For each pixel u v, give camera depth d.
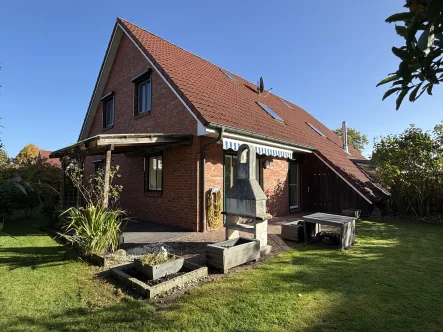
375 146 16.53
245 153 8.38
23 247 8.54
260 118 14.19
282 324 4.11
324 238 9.44
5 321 4.24
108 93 17.67
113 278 5.94
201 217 10.78
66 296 5.10
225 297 4.99
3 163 13.97
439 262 6.93
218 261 6.34
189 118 11.27
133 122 15.14
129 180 14.98
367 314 4.37
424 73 2.03
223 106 12.20
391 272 6.21
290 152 14.59
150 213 13.20
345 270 6.38
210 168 11.29
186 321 4.21
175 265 6.03
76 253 7.67
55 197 17.39
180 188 11.55
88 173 20.11
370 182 17.08
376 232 10.81
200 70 15.21
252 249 6.98
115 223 7.63
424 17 1.72
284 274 6.12
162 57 13.56
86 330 4.00
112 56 17.03
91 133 20.33
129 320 4.25
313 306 4.63
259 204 7.88
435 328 3.97
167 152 12.30
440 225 12.47
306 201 17.00
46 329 4.04
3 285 5.55
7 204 14.55
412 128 15.16
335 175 16.02
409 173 14.87
